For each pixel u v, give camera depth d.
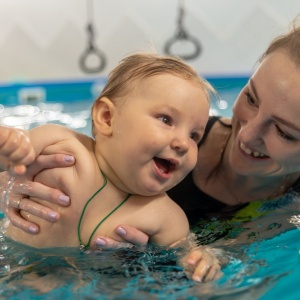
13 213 1.14
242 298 0.97
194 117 1.09
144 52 1.27
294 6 3.82
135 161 1.08
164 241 1.15
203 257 1.05
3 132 1.03
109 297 0.96
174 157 1.07
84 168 1.11
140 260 1.09
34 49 3.92
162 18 3.92
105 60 3.61
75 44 3.91
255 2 3.85
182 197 1.35
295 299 0.98
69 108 2.87
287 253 1.15
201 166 1.35
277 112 1.11
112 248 1.11
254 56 3.91
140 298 0.95
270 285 1.02
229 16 3.89
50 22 3.89
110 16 3.91
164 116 1.08
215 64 3.97
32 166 1.12
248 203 1.39
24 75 3.94
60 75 3.95
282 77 1.11
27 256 1.10
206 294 0.97
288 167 1.21
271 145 1.16
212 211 1.36
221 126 1.41
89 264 1.07
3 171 1.28
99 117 1.16
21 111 2.80
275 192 1.40
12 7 3.86
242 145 1.23
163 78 1.11
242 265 1.08
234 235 1.23
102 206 1.12
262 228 1.26
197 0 3.90
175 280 1.02
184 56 3.62
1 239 1.18
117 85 1.16
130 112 1.10
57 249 1.12
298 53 1.10
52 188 1.10
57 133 1.15
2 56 3.92
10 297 0.96
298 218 1.32
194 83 1.12
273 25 3.83
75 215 1.10
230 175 1.36
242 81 3.65
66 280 1.01
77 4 3.88
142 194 1.13
